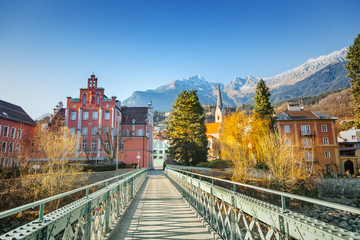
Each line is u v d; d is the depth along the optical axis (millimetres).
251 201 4570
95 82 53781
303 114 47219
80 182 30125
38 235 3203
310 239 3014
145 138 56844
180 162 47719
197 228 7465
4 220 19781
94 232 5652
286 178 25203
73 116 52406
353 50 33594
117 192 8797
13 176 24859
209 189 7555
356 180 34969
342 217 22641
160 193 15938
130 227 7602
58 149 28203
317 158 43469
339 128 79438
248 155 33812
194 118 47688
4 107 45125
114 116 52469
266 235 4027
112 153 45000
